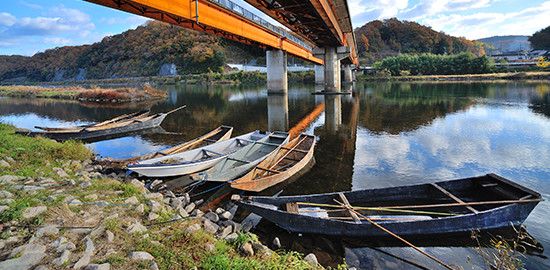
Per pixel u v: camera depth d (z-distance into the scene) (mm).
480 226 6918
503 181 7957
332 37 40969
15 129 17125
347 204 7609
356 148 15141
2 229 5062
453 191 8508
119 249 4910
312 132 19625
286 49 50625
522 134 16906
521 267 5832
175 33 161125
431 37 198125
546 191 9273
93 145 16938
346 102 36094
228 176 10078
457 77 87688
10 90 62719
